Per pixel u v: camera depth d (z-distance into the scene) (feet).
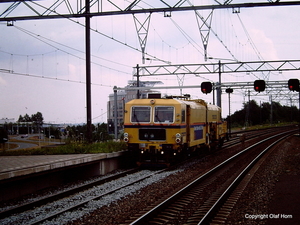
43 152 61.11
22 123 405.80
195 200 36.81
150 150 62.03
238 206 33.30
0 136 193.06
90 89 67.97
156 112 62.64
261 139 143.84
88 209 32.07
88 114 68.28
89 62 67.05
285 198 35.24
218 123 99.40
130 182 46.98
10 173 37.52
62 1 59.11
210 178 50.80
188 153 72.13
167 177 51.52
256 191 39.96
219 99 122.62
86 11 63.87
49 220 29.17
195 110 72.43
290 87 77.61
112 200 35.65
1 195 37.88
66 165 46.55
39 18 61.98
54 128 312.50
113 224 27.50
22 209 32.58
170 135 61.57
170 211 32.07
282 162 66.69
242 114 332.60
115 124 89.76
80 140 70.03
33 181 42.80
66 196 38.70
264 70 113.60
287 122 391.24
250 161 71.61
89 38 66.54
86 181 49.37
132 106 64.03
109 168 59.21
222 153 90.53
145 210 31.17
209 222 28.50
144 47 63.00
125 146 70.69
